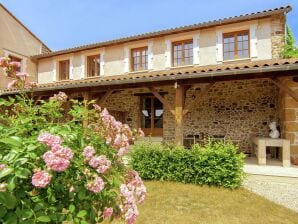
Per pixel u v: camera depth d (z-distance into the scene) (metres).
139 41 12.45
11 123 2.14
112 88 8.74
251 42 10.27
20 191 1.61
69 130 2.07
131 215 1.99
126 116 11.98
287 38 11.11
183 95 7.82
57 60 14.91
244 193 5.57
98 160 1.88
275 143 7.28
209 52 11.02
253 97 9.93
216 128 10.35
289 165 7.09
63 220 1.74
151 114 11.74
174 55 11.91
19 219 1.55
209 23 10.74
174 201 5.06
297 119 7.37
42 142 1.66
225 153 5.86
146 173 6.41
